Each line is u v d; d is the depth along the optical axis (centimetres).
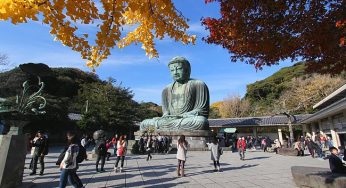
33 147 1272
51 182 987
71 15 320
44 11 305
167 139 2466
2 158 781
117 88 3928
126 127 3912
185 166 1437
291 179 997
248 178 1041
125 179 1052
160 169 1330
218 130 4200
